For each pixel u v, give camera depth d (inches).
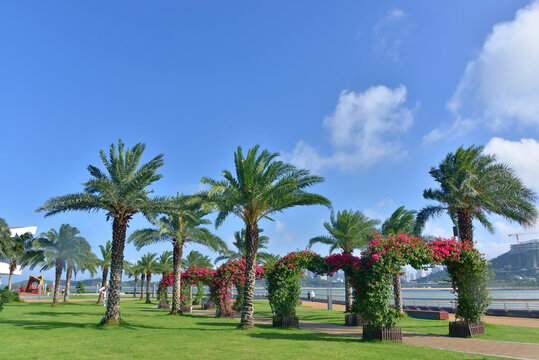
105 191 789.9
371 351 476.4
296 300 829.2
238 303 1322.6
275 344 544.1
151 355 447.2
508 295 4266.7
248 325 766.5
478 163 881.5
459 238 863.1
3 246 1513.3
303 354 454.6
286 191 778.2
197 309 1514.5
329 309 1491.1
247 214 813.2
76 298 2443.4
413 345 538.9
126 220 848.9
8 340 556.7
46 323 802.8
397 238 637.3
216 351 477.7
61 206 796.0
